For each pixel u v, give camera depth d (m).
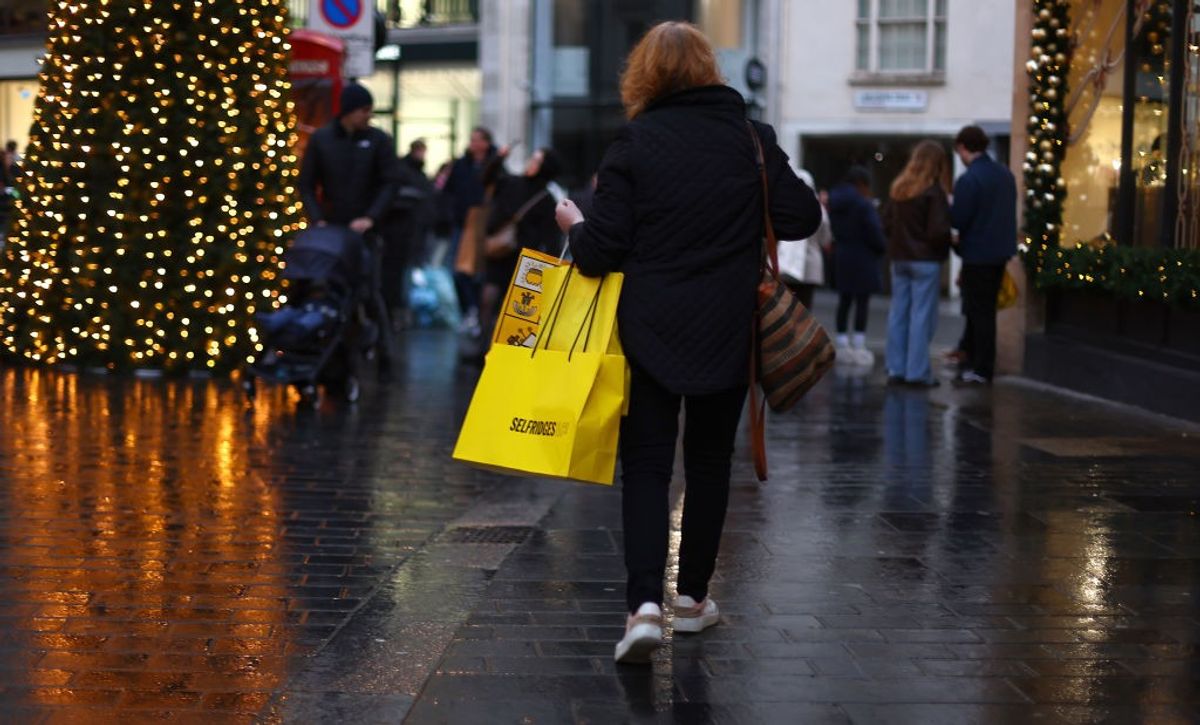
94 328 17.78
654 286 6.71
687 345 6.71
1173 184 15.65
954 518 10.14
